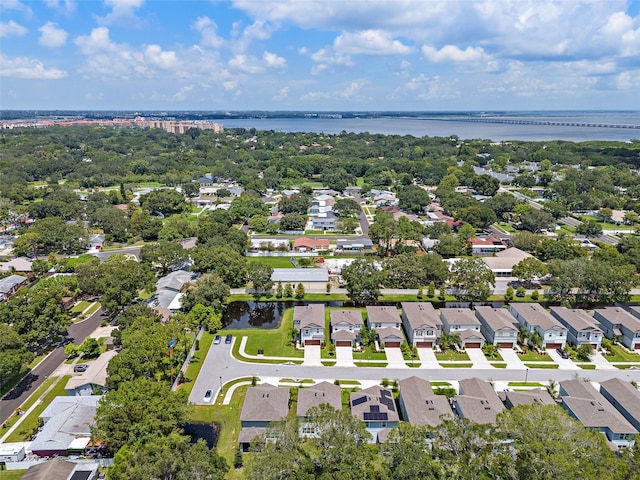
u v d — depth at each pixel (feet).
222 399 240.32
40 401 238.07
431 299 369.30
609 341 294.46
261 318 339.98
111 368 225.97
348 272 368.48
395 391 245.86
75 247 484.74
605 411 209.87
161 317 303.07
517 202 633.20
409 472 156.66
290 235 551.59
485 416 205.77
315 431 184.44
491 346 284.20
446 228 518.78
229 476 189.26
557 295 368.48
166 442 171.73
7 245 495.00
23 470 195.62
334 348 289.74
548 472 147.64
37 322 277.85
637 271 404.16
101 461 193.06
